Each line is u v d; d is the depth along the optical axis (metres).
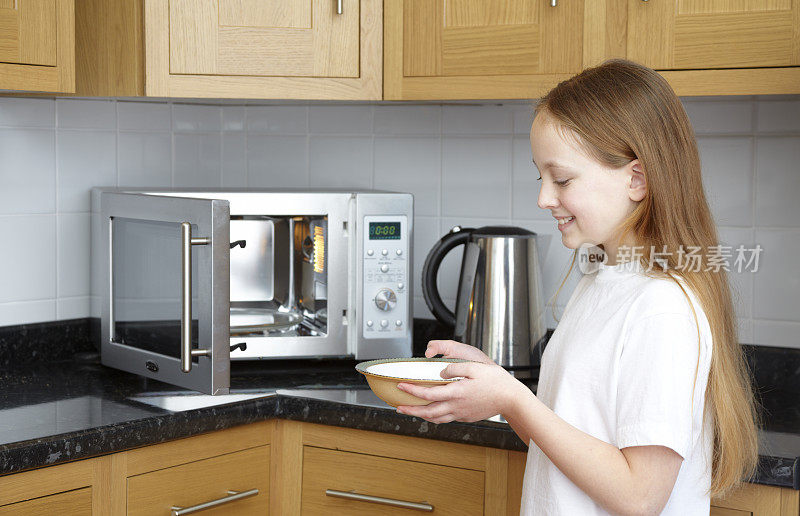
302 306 1.87
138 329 1.73
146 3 1.70
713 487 1.15
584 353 1.11
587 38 1.62
